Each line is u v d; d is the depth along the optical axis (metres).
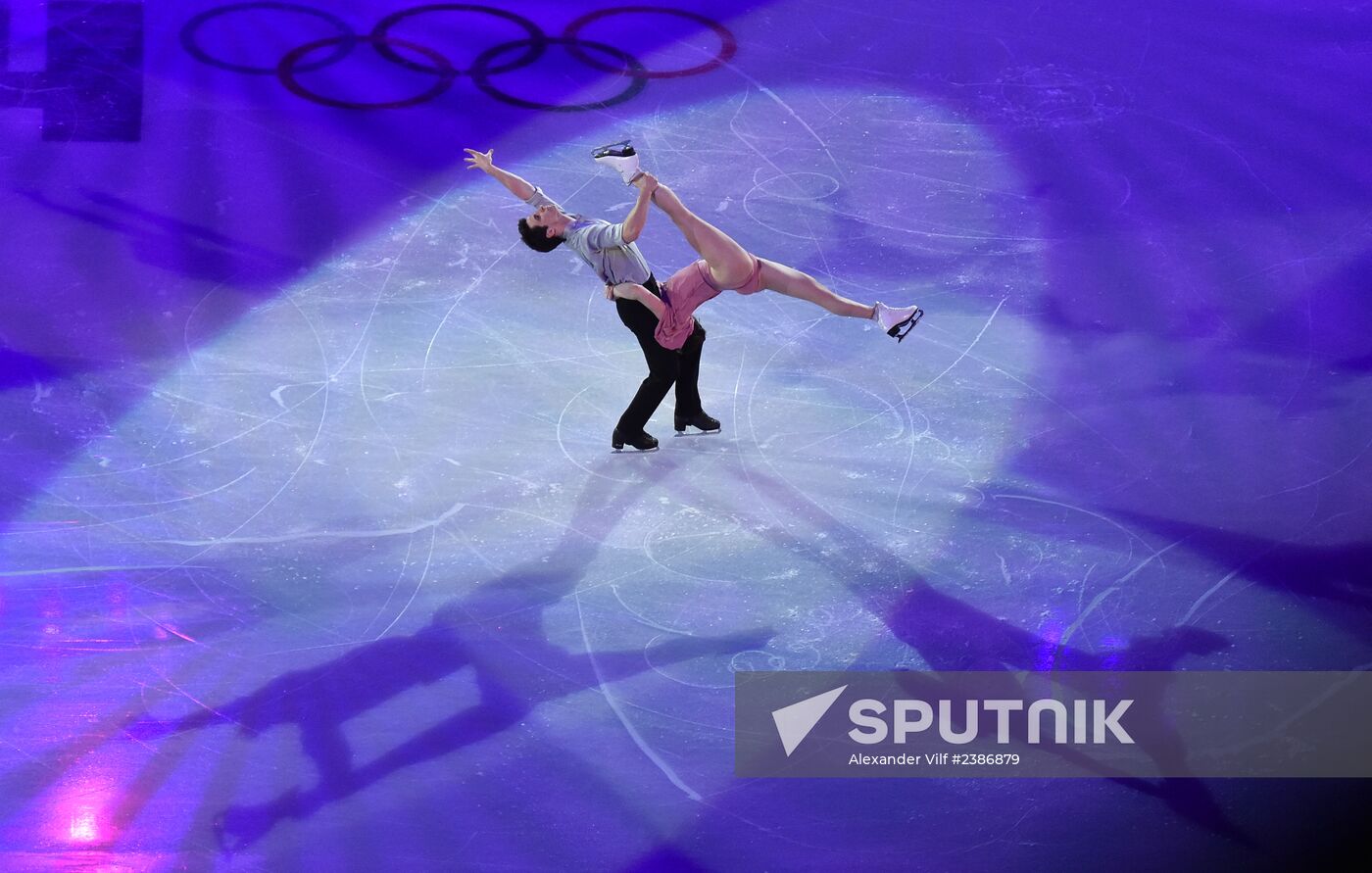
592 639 18.27
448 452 21.78
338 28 32.88
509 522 20.36
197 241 26.27
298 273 25.67
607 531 20.22
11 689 17.25
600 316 25.11
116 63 30.91
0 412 22.16
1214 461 21.55
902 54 32.66
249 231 26.59
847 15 34.09
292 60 31.53
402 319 24.69
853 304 20.75
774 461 21.70
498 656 17.95
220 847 15.20
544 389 23.27
